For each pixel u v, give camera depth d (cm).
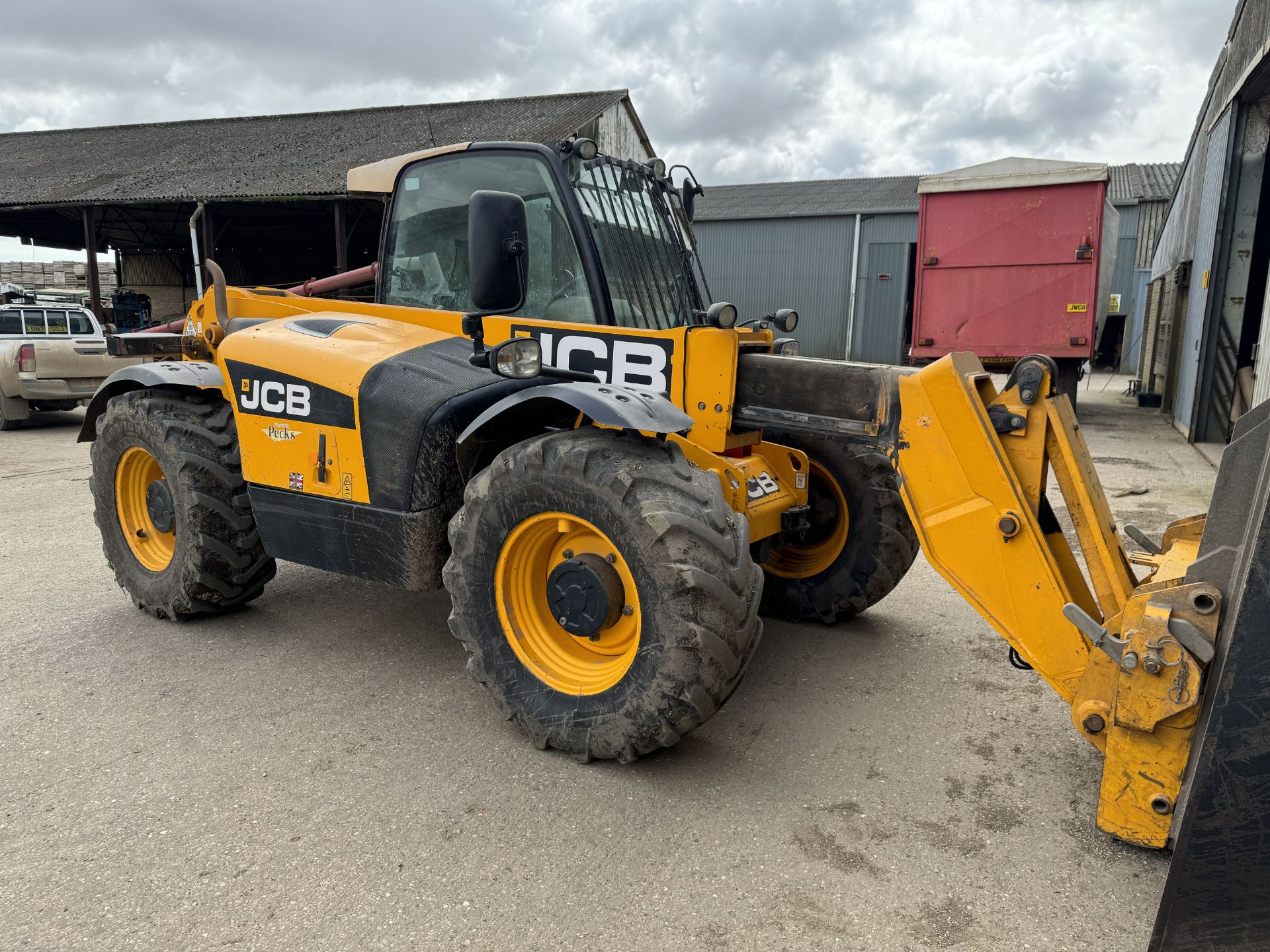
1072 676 232
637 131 2134
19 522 594
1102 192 1000
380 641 376
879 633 397
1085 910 206
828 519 398
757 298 2500
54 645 370
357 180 378
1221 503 207
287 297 413
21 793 254
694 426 307
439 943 194
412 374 306
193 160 1981
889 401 269
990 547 239
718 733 296
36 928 198
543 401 300
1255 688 166
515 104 2056
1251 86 832
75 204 1788
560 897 209
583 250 318
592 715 261
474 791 256
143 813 244
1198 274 1038
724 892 212
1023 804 252
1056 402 234
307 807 247
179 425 369
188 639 378
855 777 267
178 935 196
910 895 211
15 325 1112
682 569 237
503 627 278
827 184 2988
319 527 328
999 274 1060
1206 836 172
